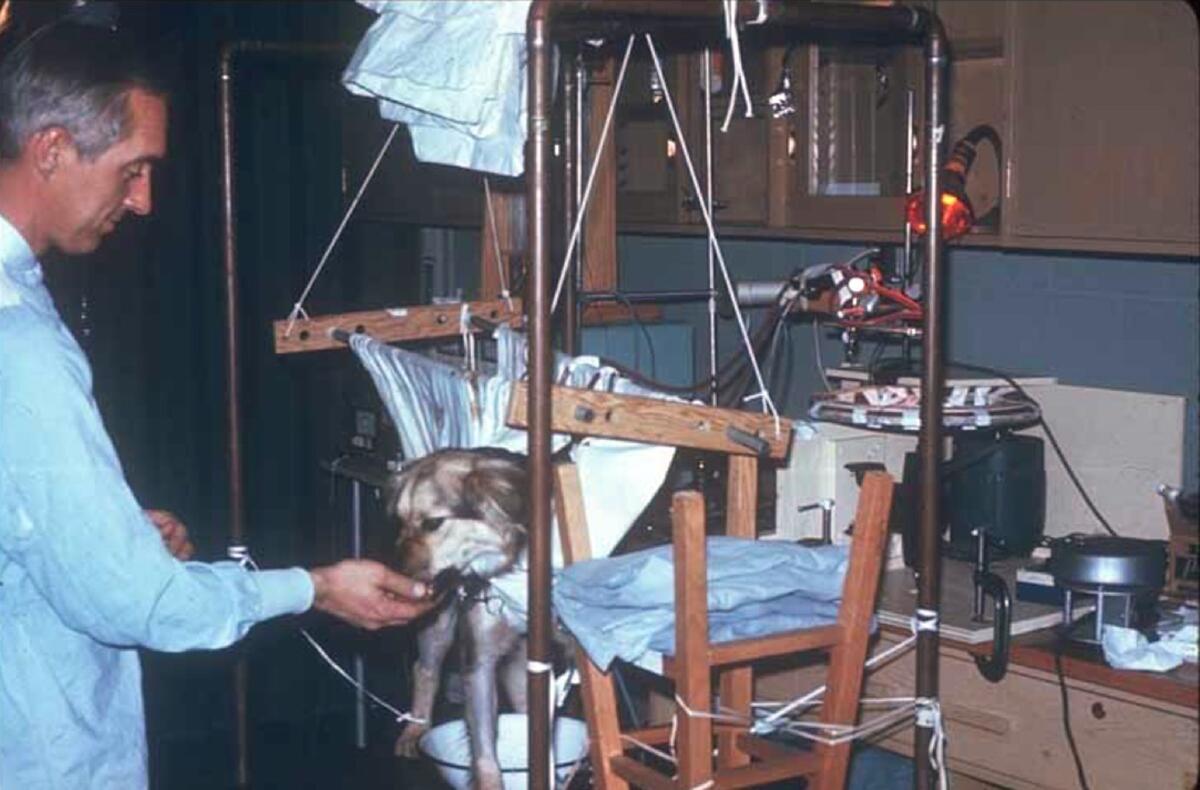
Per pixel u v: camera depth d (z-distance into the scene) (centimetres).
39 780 189
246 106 411
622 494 222
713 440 211
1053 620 232
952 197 235
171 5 400
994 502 254
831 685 206
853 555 203
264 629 417
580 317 291
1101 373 267
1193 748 205
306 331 272
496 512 238
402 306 436
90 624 183
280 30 411
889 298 262
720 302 283
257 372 420
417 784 285
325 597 199
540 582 183
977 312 287
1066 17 225
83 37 189
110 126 186
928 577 202
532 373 181
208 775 386
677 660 193
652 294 290
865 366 289
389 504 242
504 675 255
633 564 206
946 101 213
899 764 242
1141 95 217
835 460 264
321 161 421
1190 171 212
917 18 197
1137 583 218
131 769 199
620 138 312
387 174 386
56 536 179
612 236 310
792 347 320
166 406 413
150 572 181
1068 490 265
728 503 227
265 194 416
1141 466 256
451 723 273
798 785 240
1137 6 216
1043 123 230
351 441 373
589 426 202
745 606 200
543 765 185
